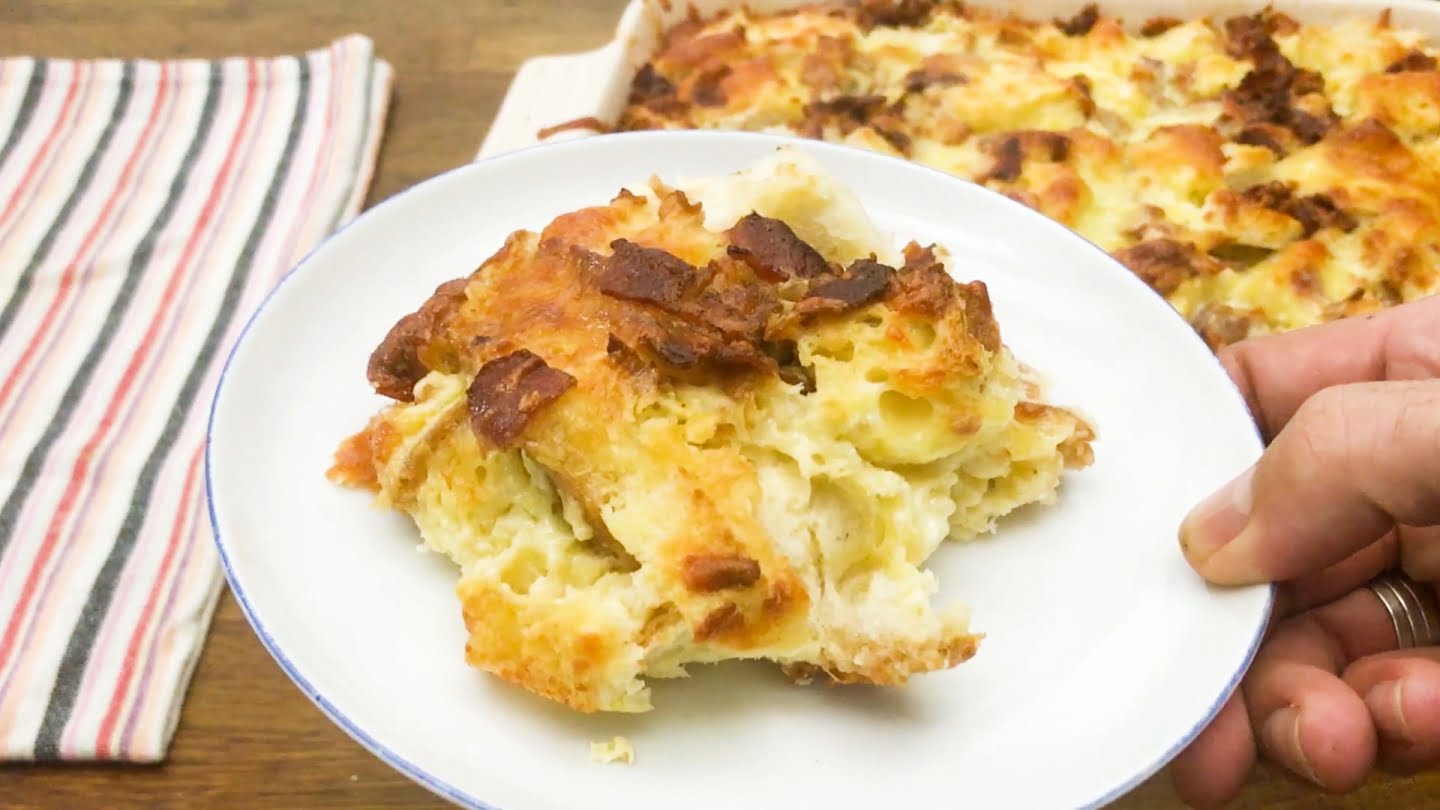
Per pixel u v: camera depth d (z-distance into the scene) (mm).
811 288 337
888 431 327
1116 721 317
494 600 311
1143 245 451
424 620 324
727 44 514
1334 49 518
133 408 440
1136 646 330
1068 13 528
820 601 316
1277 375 406
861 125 490
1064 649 330
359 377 364
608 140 412
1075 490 357
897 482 326
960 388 330
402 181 511
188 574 399
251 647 391
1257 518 325
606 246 351
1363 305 443
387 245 386
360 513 340
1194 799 350
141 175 513
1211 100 507
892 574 321
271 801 365
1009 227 403
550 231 356
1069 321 387
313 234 491
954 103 493
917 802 303
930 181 409
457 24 568
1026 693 323
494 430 312
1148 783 363
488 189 401
